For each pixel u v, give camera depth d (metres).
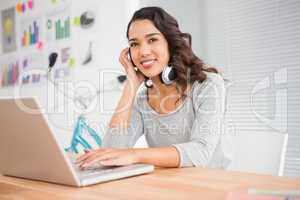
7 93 3.48
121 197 0.64
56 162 0.72
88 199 0.63
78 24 2.86
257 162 1.31
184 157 1.01
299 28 2.08
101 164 0.93
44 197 0.66
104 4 2.70
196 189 0.68
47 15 3.10
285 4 2.13
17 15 3.38
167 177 0.82
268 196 0.59
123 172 0.83
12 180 0.85
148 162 0.97
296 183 0.72
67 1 2.93
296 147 2.09
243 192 0.64
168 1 2.58
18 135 0.74
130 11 2.59
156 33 1.48
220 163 1.41
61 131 2.96
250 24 2.26
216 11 2.40
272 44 2.18
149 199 0.62
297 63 2.09
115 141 1.45
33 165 0.79
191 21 2.49
